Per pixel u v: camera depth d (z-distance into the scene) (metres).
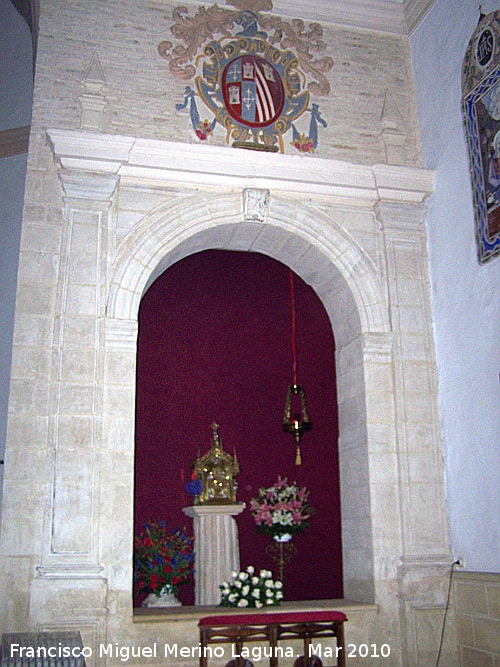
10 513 6.10
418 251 7.77
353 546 7.38
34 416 6.36
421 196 7.84
